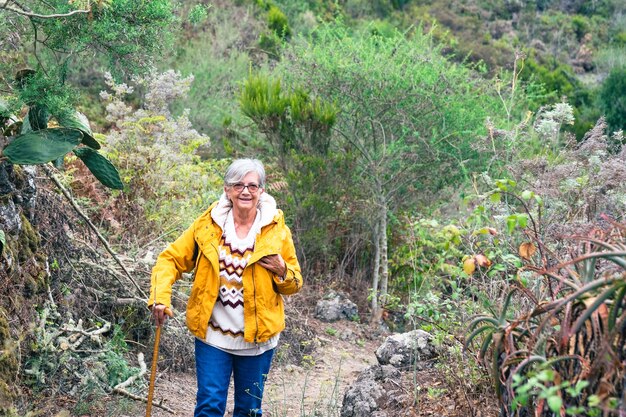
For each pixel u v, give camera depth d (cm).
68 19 467
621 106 1936
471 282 494
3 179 503
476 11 2636
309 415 536
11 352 460
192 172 835
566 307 303
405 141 956
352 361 761
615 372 285
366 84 946
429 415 441
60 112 482
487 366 405
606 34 2794
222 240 428
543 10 2875
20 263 520
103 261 627
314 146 925
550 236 452
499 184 412
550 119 589
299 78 995
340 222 951
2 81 496
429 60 971
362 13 2333
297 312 840
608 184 498
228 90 1322
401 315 890
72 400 510
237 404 444
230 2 1706
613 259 299
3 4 443
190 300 431
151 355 624
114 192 762
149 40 483
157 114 946
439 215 976
